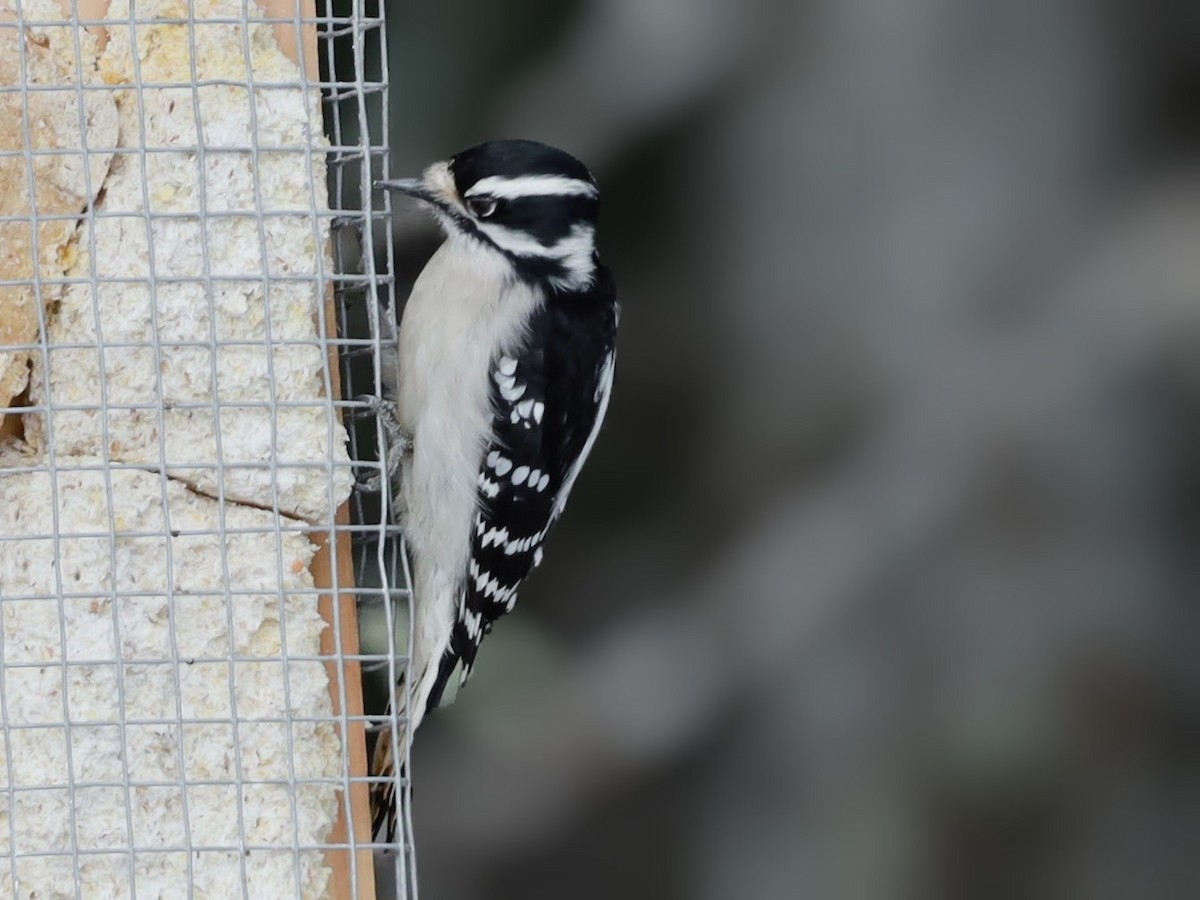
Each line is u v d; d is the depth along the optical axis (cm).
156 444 751
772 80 1066
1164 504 1059
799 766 1062
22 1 749
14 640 740
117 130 754
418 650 835
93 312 747
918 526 1064
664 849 1060
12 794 738
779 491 1077
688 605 1075
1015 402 1060
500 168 843
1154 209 1063
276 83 759
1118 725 1054
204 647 750
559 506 886
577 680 1066
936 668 1060
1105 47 1067
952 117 1067
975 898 1051
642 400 1083
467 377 836
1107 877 1048
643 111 1050
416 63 1009
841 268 1069
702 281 1077
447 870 1046
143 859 743
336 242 801
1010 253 1066
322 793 756
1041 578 1059
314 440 757
